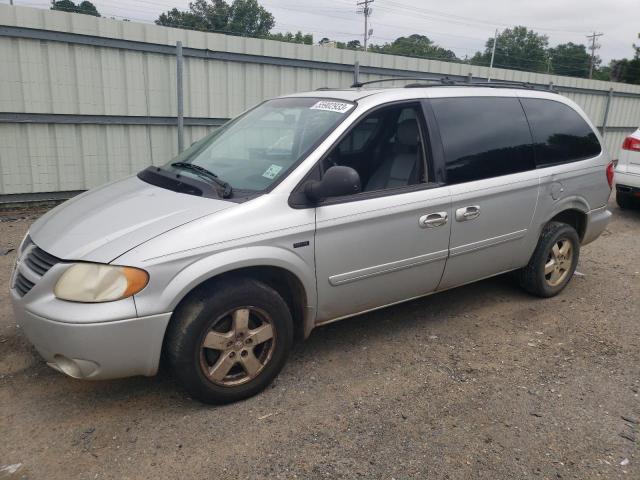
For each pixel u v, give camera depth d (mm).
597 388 3529
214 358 3105
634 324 4574
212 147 4020
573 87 14883
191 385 3014
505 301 4965
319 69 10109
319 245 3303
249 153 3695
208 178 3434
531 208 4477
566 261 5055
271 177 3316
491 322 4504
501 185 4191
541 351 4027
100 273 2734
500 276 5598
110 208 3258
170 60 8516
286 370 3625
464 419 3143
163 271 2799
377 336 4172
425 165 3863
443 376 3615
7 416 3059
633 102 16406
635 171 8414
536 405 3311
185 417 3086
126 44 8039
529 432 3041
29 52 7371
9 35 7168
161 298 2805
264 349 3279
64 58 7629
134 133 8477
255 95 9469
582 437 3010
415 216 3701
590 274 5887
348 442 2904
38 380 3422
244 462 2729
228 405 3207
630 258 6570
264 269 3248
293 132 3701
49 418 3053
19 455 2748
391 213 3568
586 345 4148
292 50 9633
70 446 2822
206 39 8695
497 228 4258
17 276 3082
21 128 7559
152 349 2855
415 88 3994
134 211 3156
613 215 8938
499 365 3795
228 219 3014
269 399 3281
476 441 2947
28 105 7512
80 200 3629
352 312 3688
